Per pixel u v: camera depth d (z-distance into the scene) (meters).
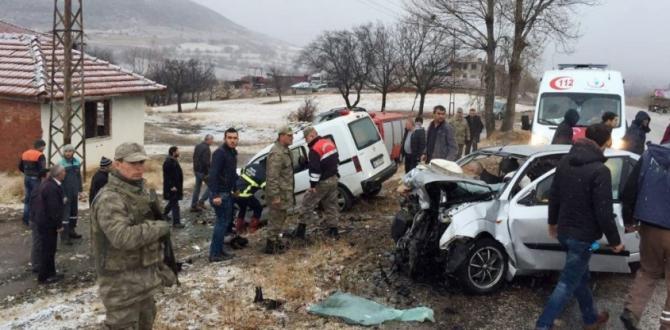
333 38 53.38
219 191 7.50
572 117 9.50
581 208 4.73
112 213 3.84
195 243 9.52
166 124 43.06
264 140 34.62
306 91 84.56
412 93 68.38
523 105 68.94
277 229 7.78
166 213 10.74
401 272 6.61
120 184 3.96
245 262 7.41
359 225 9.17
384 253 7.38
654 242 4.87
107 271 3.97
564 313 5.62
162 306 5.91
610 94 13.71
